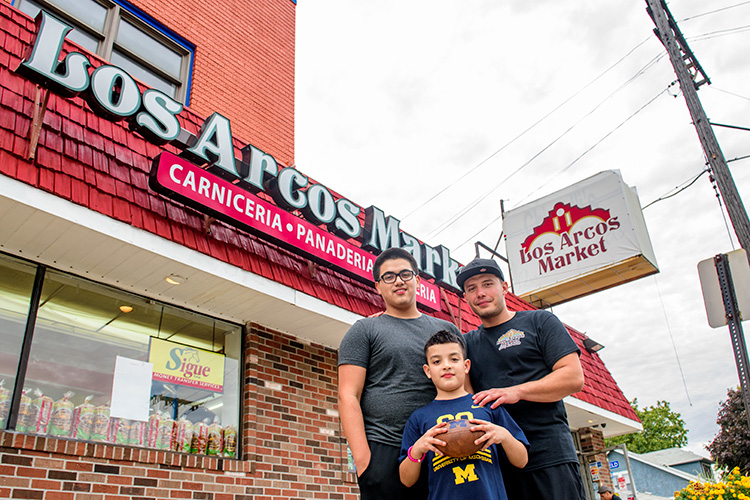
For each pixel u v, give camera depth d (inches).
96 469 166.6
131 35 287.1
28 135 161.0
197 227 198.2
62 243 173.6
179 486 184.5
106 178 177.0
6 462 149.1
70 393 175.5
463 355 105.0
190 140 201.2
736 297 197.0
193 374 212.4
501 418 98.3
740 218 317.4
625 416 422.9
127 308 202.4
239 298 215.5
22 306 174.2
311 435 237.8
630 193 471.8
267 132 331.0
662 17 401.7
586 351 452.8
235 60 332.5
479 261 127.7
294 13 403.2
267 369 234.1
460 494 87.8
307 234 229.5
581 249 463.8
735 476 269.9
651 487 1190.3
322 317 234.2
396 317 120.7
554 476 103.8
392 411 105.3
